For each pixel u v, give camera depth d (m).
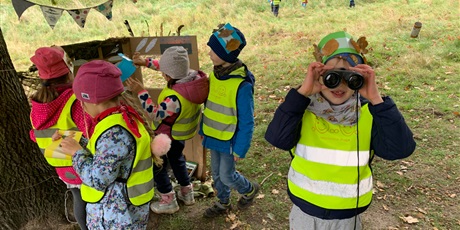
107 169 1.77
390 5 14.38
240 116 2.54
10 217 2.76
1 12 13.09
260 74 7.22
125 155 1.82
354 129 1.78
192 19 13.29
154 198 3.27
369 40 9.05
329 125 1.80
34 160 2.81
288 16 14.21
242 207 3.18
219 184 2.95
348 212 1.87
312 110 1.80
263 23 12.79
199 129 3.14
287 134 1.79
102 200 1.97
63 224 2.88
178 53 2.57
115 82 1.80
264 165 3.93
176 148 2.94
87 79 1.73
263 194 3.44
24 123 2.74
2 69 2.56
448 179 3.56
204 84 2.69
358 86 1.56
